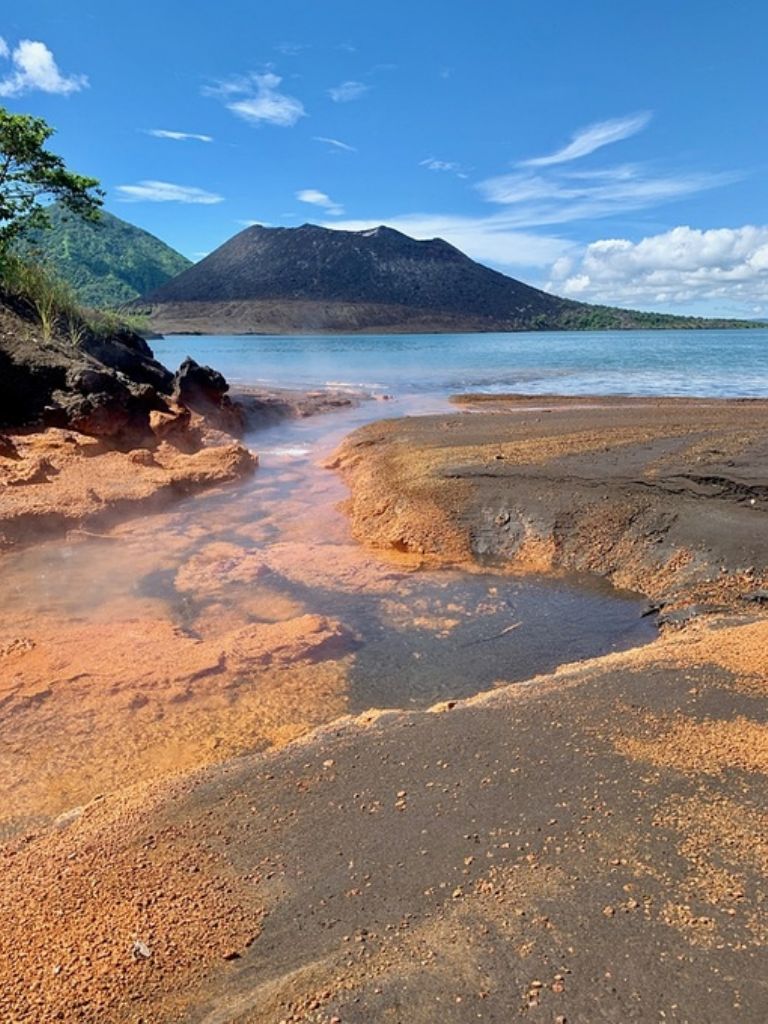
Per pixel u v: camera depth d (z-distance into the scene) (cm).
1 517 871
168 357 4741
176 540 917
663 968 247
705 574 730
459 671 601
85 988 255
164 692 558
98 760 482
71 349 1566
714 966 247
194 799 383
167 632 655
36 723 521
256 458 1348
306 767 405
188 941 276
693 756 380
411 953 261
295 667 604
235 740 505
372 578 800
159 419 1382
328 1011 237
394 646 644
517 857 311
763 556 718
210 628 677
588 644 645
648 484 899
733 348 6025
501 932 268
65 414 1302
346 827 345
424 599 745
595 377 3183
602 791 355
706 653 517
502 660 618
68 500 955
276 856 327
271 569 824
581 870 300
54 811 430
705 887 285
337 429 1814
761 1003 232
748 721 412
